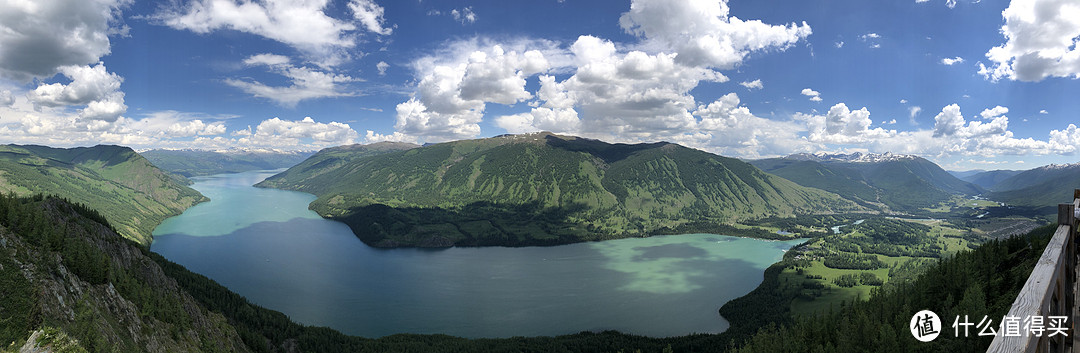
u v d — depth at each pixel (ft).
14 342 201.98
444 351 488.44
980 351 210.38
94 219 445.37
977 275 303.68
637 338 557.74
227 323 453.58
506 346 511.81
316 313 635.66
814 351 326.24
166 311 346.54
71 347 204.23
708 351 514.68
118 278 328.08
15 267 238.48
